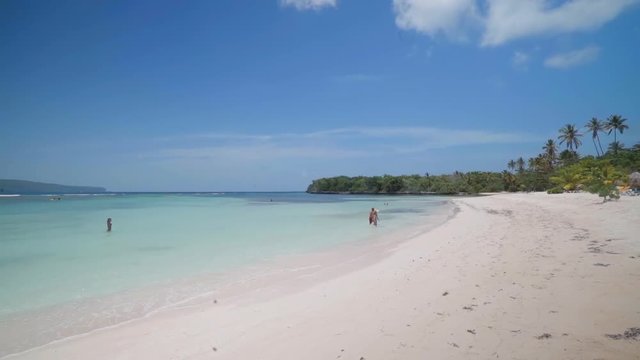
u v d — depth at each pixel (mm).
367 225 28469
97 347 6926
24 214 40688
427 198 98188
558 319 6555
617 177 49938
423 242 18000
